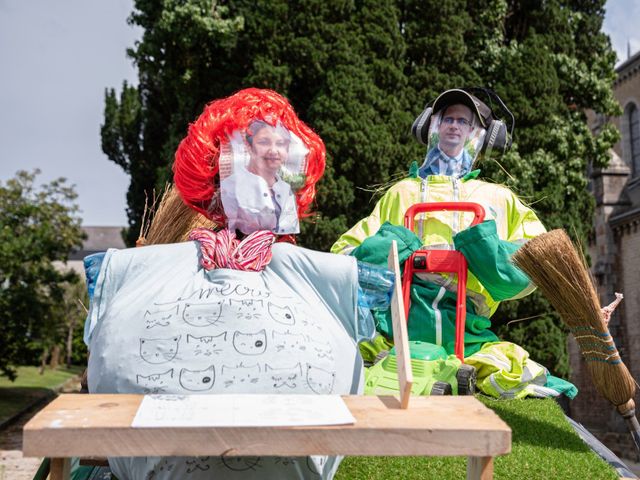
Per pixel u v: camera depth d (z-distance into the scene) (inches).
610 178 973.2
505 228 161.2
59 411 65.8
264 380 78.0
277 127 103.2
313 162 108.0
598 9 539.2
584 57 522.9
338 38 448.1
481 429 65.2
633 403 139.3
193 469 76.2
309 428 63.3
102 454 61.1
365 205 444.8
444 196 161.6
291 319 83.3
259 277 88.6
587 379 909.8
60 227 893.2
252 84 454.9
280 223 99.3
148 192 630.5
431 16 470.0
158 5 500.1
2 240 819.4
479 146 173.0
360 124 431.2
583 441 134.6
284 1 452.4
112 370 79.7
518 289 146.0
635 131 1047.0
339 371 84.6
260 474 76.7
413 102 464.1
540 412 148.5
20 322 821.9
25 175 879.7
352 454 63.9
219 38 451.8
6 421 739.4
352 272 90.0
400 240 139.0
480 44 493.7
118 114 645.3
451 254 145.6
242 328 80.5
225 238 90.7
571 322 140.8
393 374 129.9
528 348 429.4
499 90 463.5
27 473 510.6
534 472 115.3
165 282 87.1
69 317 1327.5
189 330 80.2
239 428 62.4
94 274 92.1
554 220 445.4
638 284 916.0
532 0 519.2
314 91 462.9
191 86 477.7
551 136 465.1
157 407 67.1
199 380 77.3
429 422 66.5
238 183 98.3
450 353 152.0
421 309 154.4
